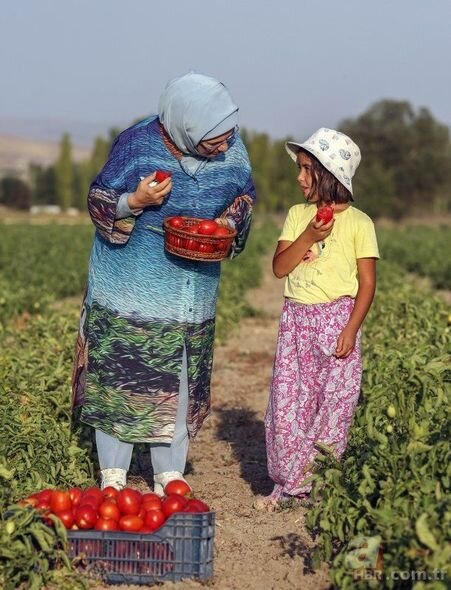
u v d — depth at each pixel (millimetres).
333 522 4914
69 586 4574
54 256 24828
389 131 78438
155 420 5637
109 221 5406
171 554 4770
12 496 5012
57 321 10977
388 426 5516
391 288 17672
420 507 4543
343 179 5539
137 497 4887
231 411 8984
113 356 5602
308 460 5797
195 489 6551
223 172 5527
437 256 28000
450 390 6109
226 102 5254
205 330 5711
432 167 78375
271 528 5570
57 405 7109
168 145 5438
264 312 16516
